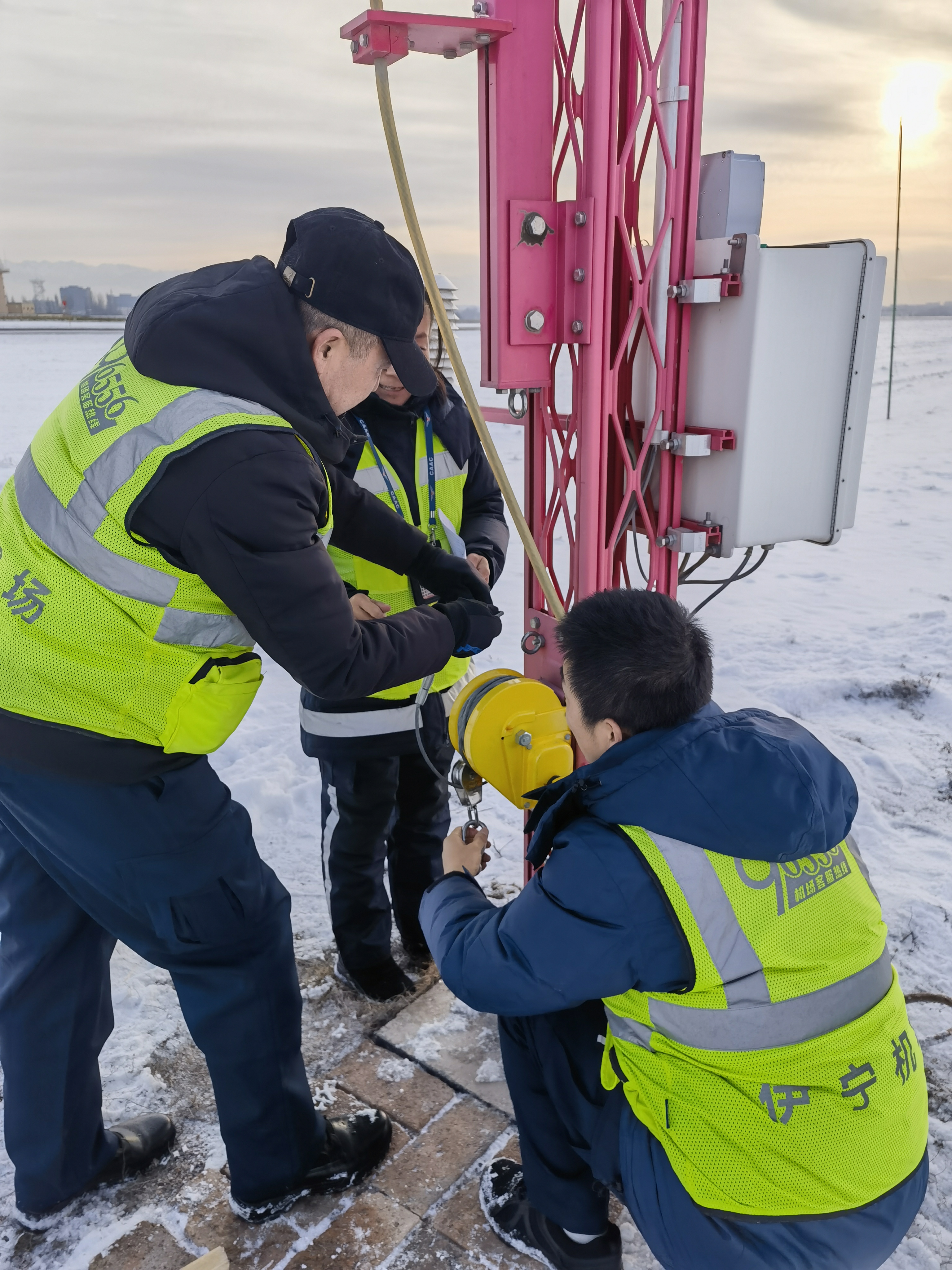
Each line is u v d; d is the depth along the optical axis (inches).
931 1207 63.9
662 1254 49.4
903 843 110.9
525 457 74.6
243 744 139.4
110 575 48.0
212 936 57.3
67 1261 61.8
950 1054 77.6
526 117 59.9
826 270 66.1
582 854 44.0
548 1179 57.2
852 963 45.7
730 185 64.2
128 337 51.7
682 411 71.6
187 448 44.6
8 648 50.2
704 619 200.2
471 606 60.5
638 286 65.6
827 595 217.8
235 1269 60.8
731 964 43.1
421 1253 61.7
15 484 54.1
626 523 75.8
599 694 45.6
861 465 73.8
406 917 90.4
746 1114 44.9
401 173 53.1
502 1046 59.6
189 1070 78.0
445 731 84.2
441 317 56.8
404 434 75.2
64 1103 61.8
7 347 1716.3
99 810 52.9
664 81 62.9
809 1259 45.4
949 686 155.9
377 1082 76.1
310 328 50.0
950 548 263.9
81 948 60.7
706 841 42.6
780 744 44.1
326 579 48.3
